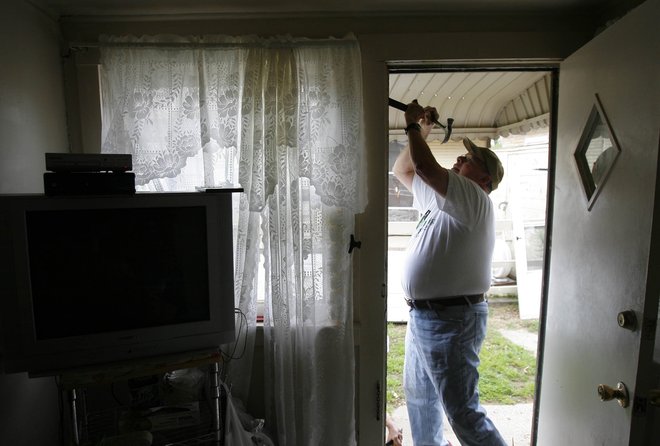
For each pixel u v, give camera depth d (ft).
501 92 10.91
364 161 5.18
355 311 5.50
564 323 5.10
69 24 5.16
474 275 5.54
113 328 4.09
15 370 3.85
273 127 4.87
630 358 3.73
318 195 4.99
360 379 5.59
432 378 5.68
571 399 4.91
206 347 4.37
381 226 5.39
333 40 4.87
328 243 5.15
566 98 5.04
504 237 14.82
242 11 5.08
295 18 5.23
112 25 5.19
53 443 5.08
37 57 4.68
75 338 3.95
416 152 5.29
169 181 5.03
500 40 5.17
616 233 4.01
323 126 4.96
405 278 5.91
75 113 5.24
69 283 3.94
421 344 5.75
